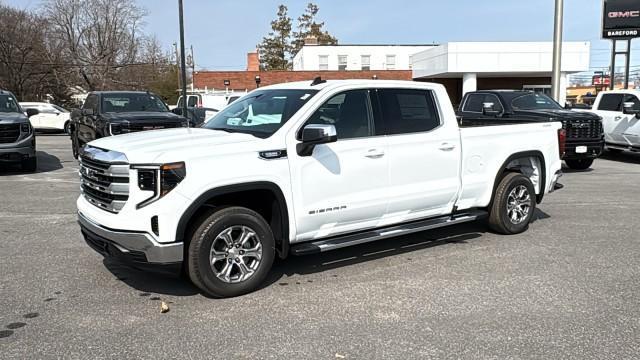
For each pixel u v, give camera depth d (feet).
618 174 41.55
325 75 125.29
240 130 17.66
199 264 15.17
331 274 17.94
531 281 17.13
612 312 14.69
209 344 12.91
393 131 18.74
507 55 91.35
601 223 24.95
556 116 41.50
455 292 16.21
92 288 16.65
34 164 42.22
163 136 16.85
